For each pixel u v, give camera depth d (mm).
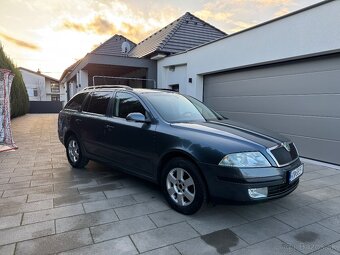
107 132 4312
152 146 3559
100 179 4625
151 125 3646
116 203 3602
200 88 9359
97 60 10422
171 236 2781
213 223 3074
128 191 4055
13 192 3969
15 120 18000
